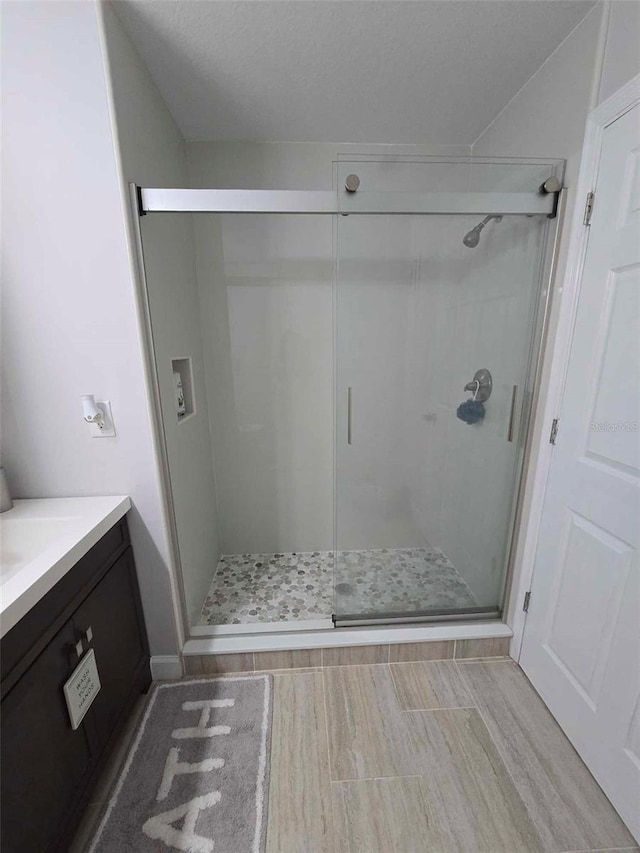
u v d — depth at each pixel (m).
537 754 1.18
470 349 1.77
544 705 1.34
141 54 1.20
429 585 1.83
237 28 1.10
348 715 1.30
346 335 1.82
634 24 0.91
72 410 1.20
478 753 1.18
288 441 2.14
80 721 0.95
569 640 1.21
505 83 1.36
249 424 2.10
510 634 1.53
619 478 1.00
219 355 1.98
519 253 1.41
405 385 1.90
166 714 1.30
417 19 1.07
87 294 1.12
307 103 1.47
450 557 2.00
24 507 1.19
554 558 1.28
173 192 1.12
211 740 1.22
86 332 1.15
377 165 1.24
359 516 1.99
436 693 1.39
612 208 1.00
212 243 1.84
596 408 1.08
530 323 1.38
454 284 1.80
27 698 0.78
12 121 1.01
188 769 1.13
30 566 0.84
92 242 1.09
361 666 1.51
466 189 1.29
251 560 2.23
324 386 2.08
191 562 1.65
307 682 1.44
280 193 1.20
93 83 1.00
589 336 1.10
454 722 1.28
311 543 2.31
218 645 1.48
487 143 1.65
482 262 1.64
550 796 1.06
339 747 1.20
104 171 1.05
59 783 0.87
